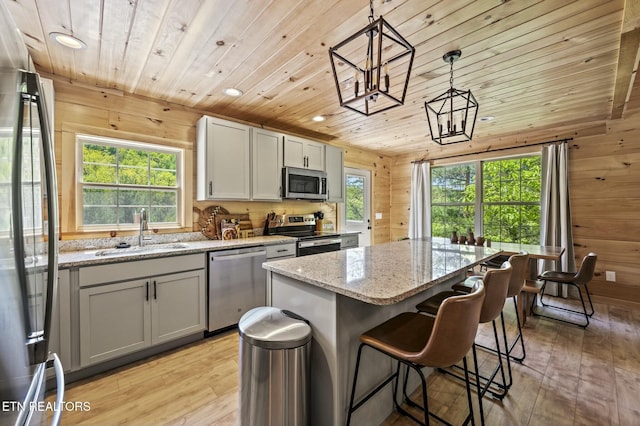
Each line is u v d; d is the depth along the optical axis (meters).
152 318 2.21
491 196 4.44
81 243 2.38
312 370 1.45
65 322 1.84
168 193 2.95
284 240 3.17
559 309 3.30
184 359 2.20
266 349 1.28
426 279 1.35
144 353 2.22
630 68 2.11
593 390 1.84
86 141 2.48
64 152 2.33
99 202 2.54
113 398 1.75
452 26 1.66
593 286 3.54
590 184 3.55
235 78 2.35
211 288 2.55
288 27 1.67
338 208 4.74
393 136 4.23
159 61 2.07
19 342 0.79
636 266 3.28
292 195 3.54
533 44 1.85
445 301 1.04
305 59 2.05
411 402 1.71
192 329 2.43
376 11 1.53
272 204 3.79
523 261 1.99
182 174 3.00
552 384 1.90
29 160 0.86
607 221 3.45
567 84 2.44
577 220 3.64
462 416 1.62
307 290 1.48
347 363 1.39
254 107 3.05
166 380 1.93
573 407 1.68
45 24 1.64
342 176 4.30
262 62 2.09
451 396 1.79
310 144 3.84
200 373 2.02
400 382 1.73
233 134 3.07
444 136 2.00
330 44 1.85
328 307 1.36
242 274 2.77
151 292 2.20
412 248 2.41
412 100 2.82
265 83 2.45
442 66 2.13
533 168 4.04
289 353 1.28
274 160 3.43
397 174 5.63
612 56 1.99
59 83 2.31
